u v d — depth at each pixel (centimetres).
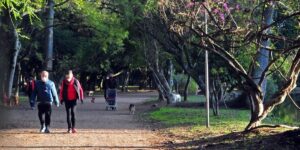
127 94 6669
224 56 1617
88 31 4178
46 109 1884
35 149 1438
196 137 1703
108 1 2747
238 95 3203
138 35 3228
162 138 1728
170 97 3791
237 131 1705
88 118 2709
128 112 3216
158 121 2425
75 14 3136
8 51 2728
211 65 2514
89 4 2811
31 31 3412
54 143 1584
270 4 1527
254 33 1424
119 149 1455
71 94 1892
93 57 4778
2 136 1747
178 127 2055
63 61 4959
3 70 2756
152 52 3531
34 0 1931
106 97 3497
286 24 1702
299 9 1523
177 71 4453
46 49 3450
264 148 1248
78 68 5075
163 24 2153
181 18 1862
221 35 1661
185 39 1738
